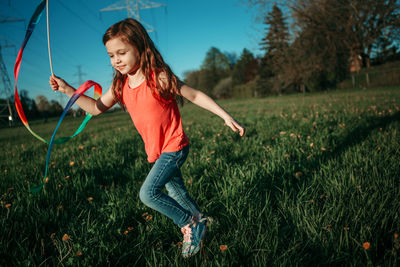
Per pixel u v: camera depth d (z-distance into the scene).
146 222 1.87
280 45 23.30
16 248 1.61
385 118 4.54
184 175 2.64
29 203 2.11
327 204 1.81
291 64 23.61
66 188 2.49
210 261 1.42
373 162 2.43
